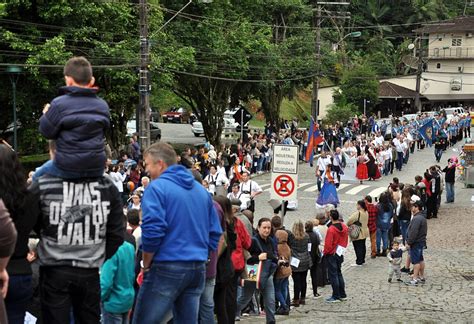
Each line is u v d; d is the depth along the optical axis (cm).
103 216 477
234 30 4450
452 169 3136
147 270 556
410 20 9250
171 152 573
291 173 1730
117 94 3306
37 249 477
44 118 461
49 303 466
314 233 1587
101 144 471
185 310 573
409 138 4559
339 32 7881
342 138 4978
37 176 478
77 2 3009
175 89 4722
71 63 470
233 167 2809
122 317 772
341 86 7056
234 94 4994
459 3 10512
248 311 1362
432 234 2464
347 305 1501
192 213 558
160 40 3600
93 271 478
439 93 8412
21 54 2969
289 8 5438
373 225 2092
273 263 1171
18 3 2850
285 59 5244
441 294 1608
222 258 852
